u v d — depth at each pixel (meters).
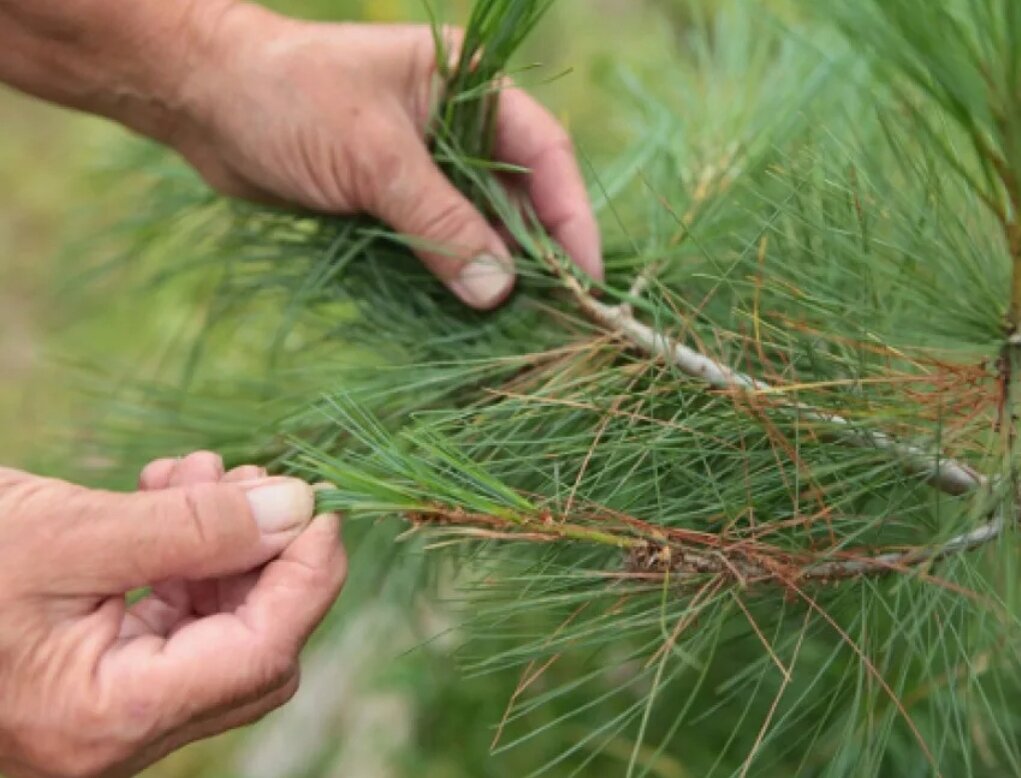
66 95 0.51
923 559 0.39
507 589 0.42
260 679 0.40
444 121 0.48
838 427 0.39
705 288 0.47
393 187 0.47
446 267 0.47
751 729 0.61
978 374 0.38
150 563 0.40
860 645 0.39
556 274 0.48
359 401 0.45
